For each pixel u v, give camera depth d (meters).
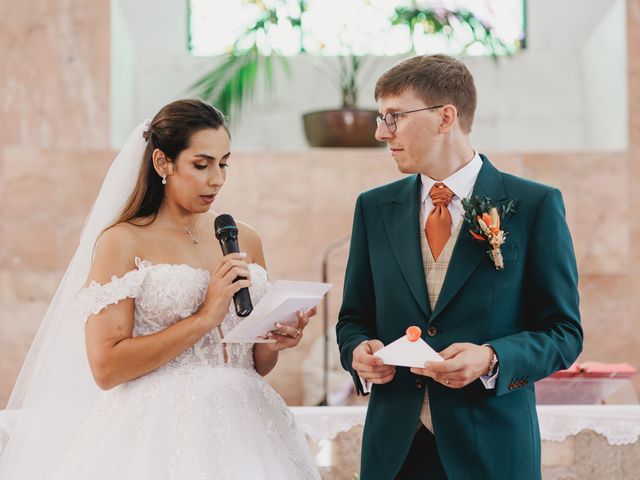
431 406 2.51
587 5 7.02
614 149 6.50
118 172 2.77
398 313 2.59
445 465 2.45
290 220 6.30
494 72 7.00
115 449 2.50
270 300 2.46
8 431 3.05
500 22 7.07
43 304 6.17
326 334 5.54
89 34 6.28
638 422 3.21
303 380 5.95
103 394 2.83
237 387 2.64
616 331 6.32
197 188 2.66
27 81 6.25
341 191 6.32
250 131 6.95
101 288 2.56
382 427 2.56
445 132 2.58
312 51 6.95
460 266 2.53
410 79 2.57
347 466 3.24
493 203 2.58
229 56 6.71
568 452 3.29
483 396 2.48
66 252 6.19
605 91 6.63
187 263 2.71
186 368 2.63
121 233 2.66
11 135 6.23
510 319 2.53
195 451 2.47
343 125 6.29
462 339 2.50
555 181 6.34
